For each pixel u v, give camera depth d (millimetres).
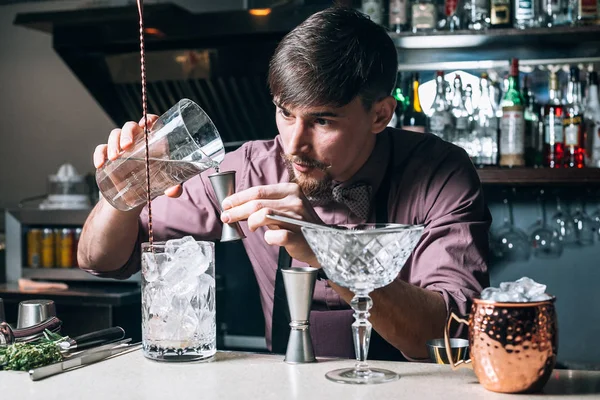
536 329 959
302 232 1120
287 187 1212
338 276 1053
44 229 3365
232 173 1207
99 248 1695
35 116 4004
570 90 2957
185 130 1251
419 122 3027
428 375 1082
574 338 3086
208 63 3234
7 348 1153
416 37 2840
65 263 3330
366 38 1505
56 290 3139
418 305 1336
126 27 3203
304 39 1454
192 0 3320
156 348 1159
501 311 965
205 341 1170
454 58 3098
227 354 1233
